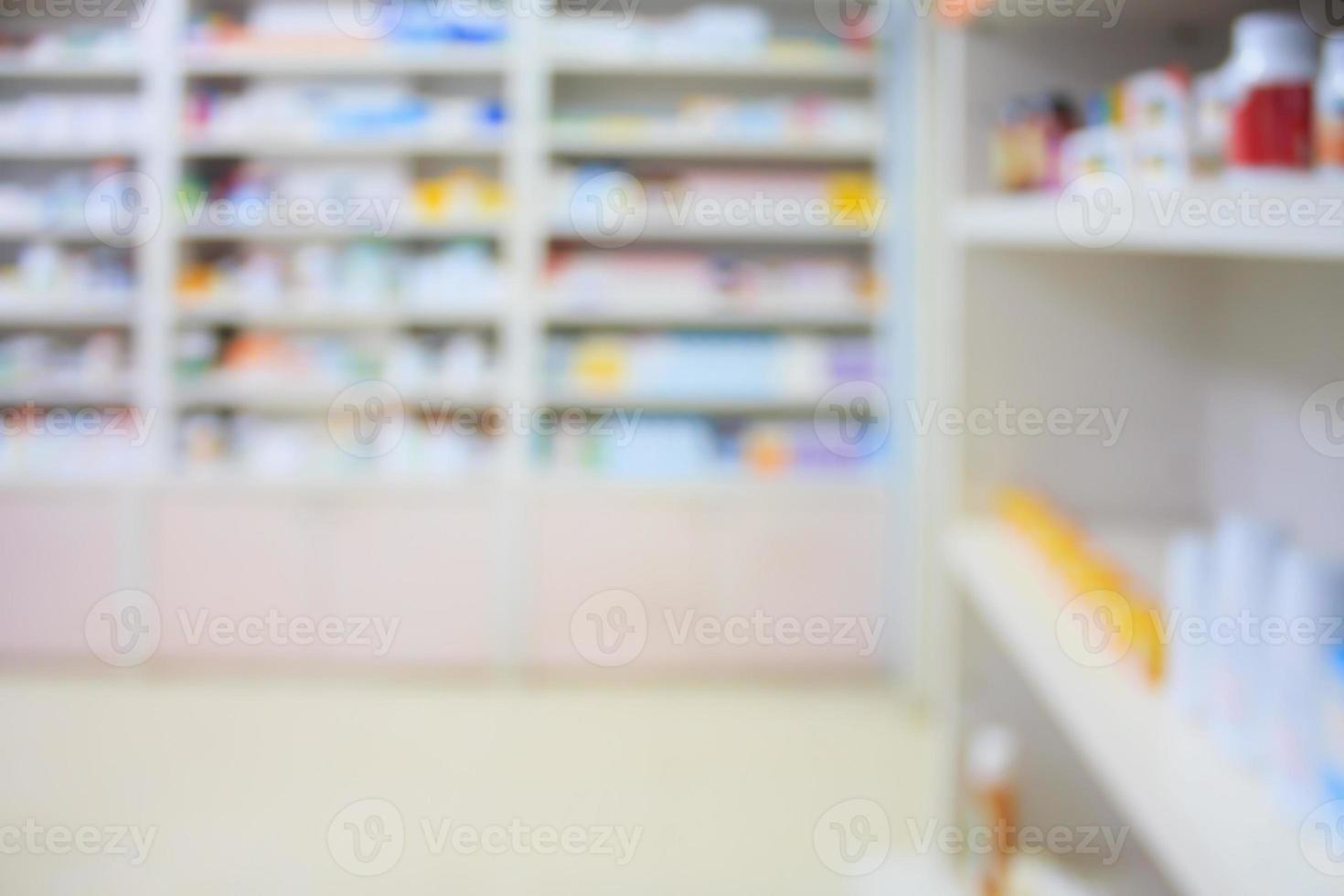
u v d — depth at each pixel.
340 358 4.63
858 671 4.57
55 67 4.45
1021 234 1.71
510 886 2.87
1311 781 1.03
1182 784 1.12
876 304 4.57
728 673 4.59
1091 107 1.74
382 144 4.51
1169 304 2.20
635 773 3.64
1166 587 1.75
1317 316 1.81
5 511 4.50
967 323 2.20
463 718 4.12
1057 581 1.74
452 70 4.65
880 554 4.51
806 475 4.56
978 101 2.20
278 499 4.52
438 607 4.54
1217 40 2.16
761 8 4.74
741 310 4.57
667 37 4.50
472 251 4.64
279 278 4.57
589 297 4.54
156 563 4.52
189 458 4.58
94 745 3.80
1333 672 1.00
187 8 4.56
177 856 3.01
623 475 4.55
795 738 3.96
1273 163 1.18
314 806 3.34
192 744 3.82
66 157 4.80
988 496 2.21
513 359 4.50
